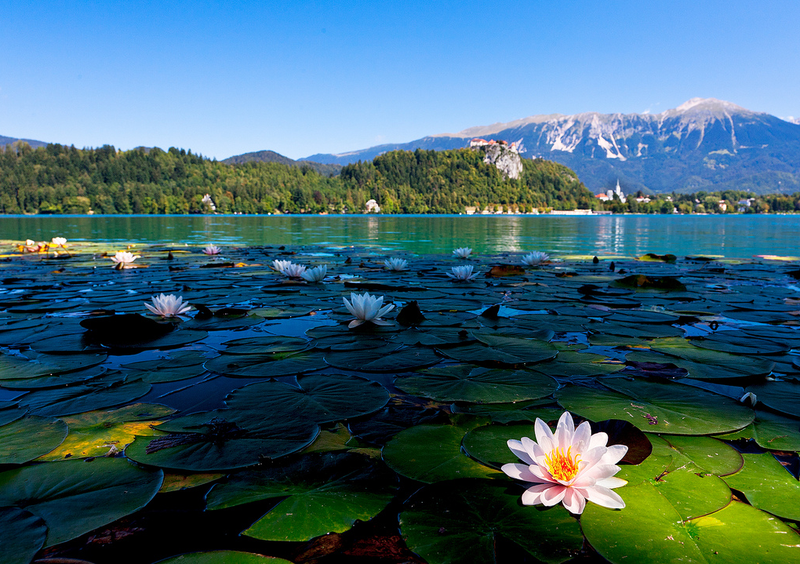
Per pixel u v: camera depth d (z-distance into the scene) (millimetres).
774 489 1209
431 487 1226
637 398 1810
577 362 2281
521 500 1171
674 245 12023
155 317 3191
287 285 4609
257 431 1526
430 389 1910
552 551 980
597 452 1114
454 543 1009
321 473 1282
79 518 1070
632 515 1104
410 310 3113
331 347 2512
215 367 2180
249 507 1126
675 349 2480
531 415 1658
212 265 6371
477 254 8984
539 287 4566
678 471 1290
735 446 1444
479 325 3041
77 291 4145
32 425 1551
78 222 31516
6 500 1137
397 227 25859
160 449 1399
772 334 2809
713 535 1029
